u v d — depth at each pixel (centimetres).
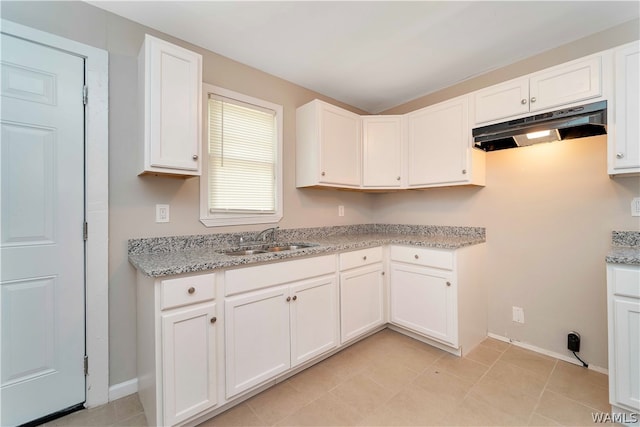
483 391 168
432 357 209
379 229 325
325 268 200
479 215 245
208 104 203
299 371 190
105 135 161
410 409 154
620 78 155
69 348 152
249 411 153
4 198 136
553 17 171
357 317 223
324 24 177
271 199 238
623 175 170
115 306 165
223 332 148
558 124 173
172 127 157
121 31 167
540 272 212
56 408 149
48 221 146
